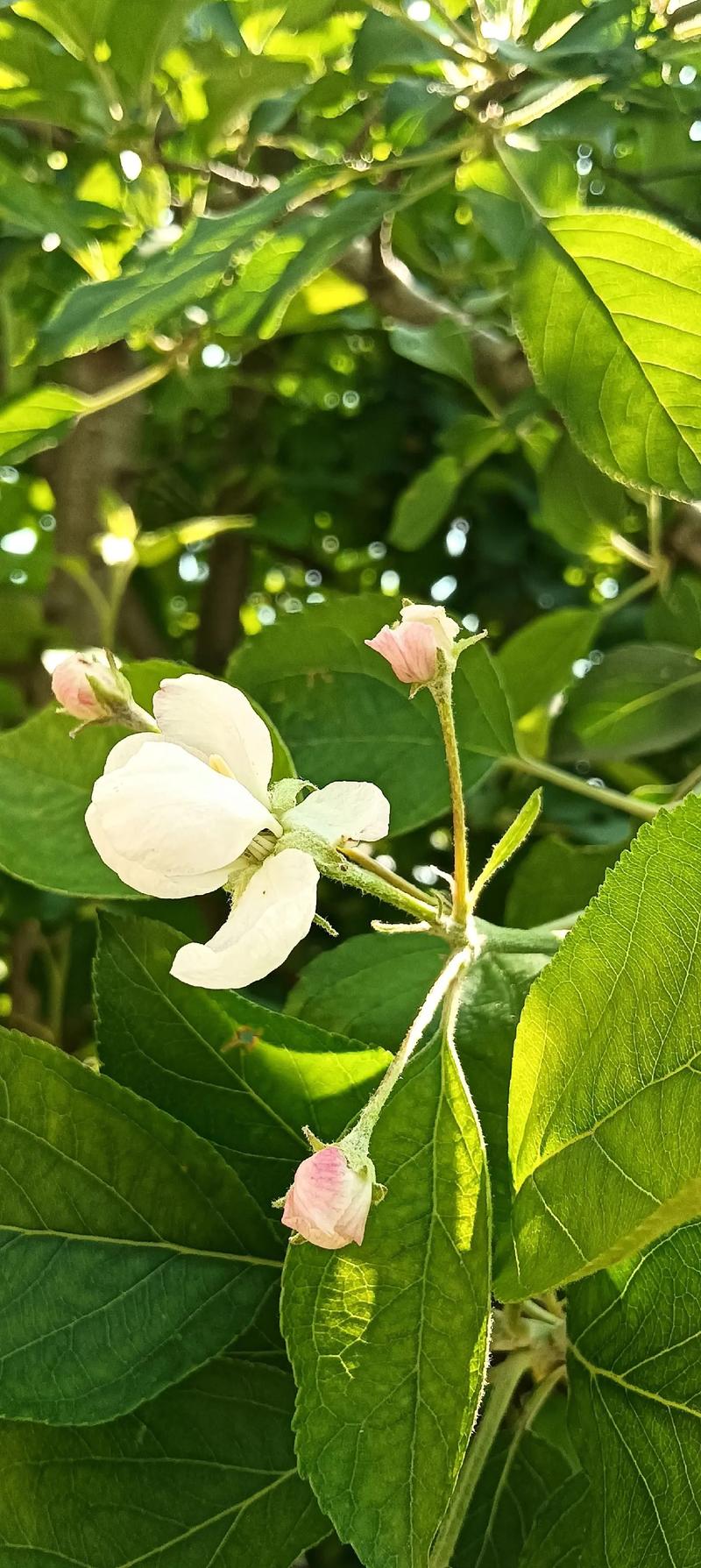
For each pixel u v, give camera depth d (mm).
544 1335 151
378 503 415
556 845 227
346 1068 150
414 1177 125
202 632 408
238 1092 153
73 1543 138
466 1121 126
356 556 442
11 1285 138
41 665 345
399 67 209
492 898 285
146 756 124
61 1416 131
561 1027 125
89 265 237
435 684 134
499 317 282
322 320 286
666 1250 128
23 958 330
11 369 289
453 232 307
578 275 167
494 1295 128
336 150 231
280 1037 149
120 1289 141
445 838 309
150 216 236
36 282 276
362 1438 117
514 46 171
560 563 386
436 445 385
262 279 180
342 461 400
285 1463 146
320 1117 152
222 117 221
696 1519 118
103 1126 146
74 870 176
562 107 180
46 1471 141
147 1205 146
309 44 220
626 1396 128
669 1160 112
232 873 128
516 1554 151
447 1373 118
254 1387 149
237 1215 148
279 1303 148
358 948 178
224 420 413
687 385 162
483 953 165
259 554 449
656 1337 127
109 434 354
